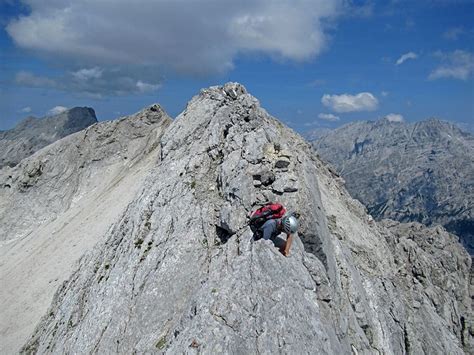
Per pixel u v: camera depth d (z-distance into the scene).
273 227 22.50
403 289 47.50
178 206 31.31
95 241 47.88
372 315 35.66
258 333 19.25
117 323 26.03
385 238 59.91
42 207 71.50
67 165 74.62
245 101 38.34
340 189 57.91
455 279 73.88
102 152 74.31
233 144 32.94
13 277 52.88
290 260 22.47
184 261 27.11
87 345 26.25
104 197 59.94
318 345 20.03
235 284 20.58
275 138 31.41
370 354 28.23
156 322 24.98
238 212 26.64
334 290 27.56
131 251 30.44
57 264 49.38
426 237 85.06
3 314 45.75
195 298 21.06
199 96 44.94
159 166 38.72
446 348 44.44
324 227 29.61
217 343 18.56
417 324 43.31
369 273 42.22
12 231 70.25
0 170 79.25
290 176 27.58
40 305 43.91
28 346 35.59
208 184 32.06
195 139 39.50
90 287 32.12
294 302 20.69
